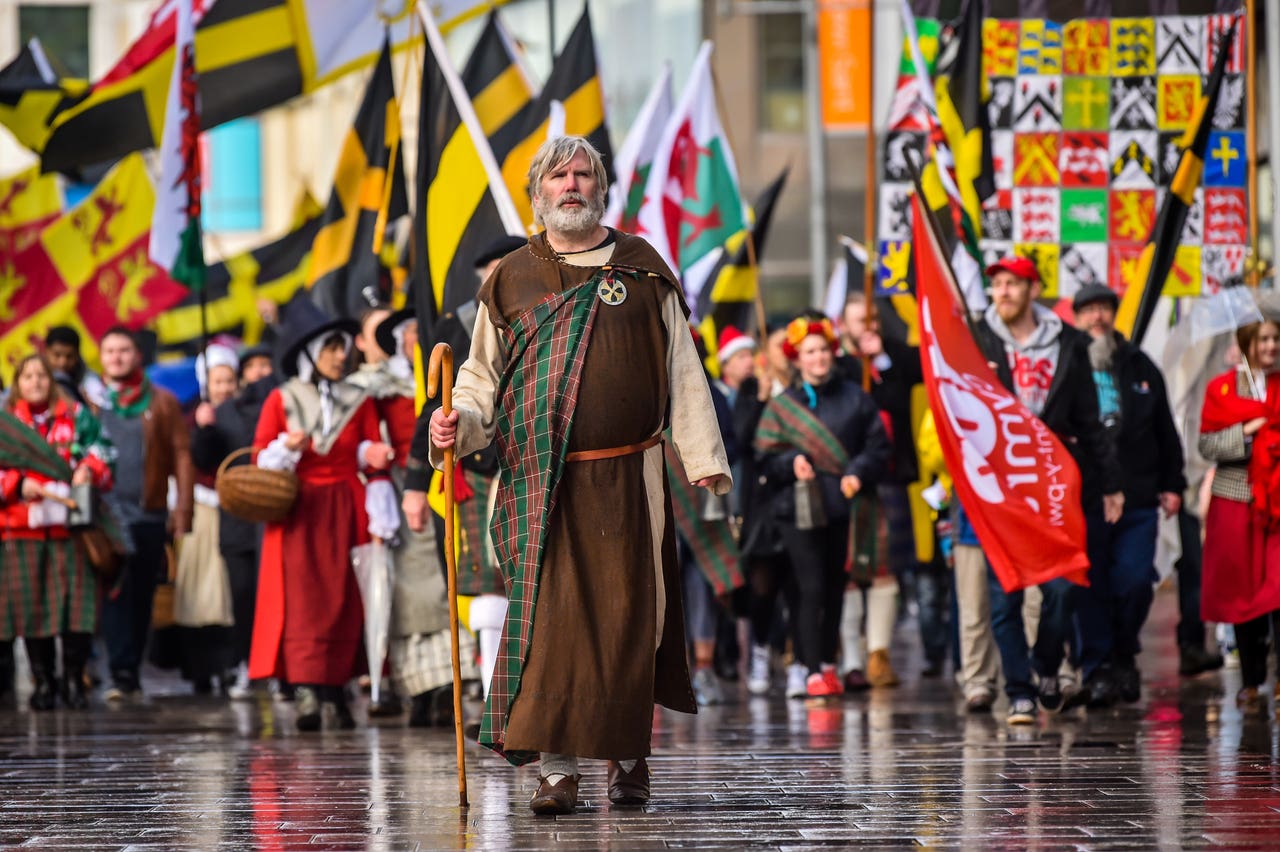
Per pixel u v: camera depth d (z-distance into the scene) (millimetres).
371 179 23328
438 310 18953
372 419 17047
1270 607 16484
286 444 16516
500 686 10773
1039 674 16609
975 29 21484
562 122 22984
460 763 11133
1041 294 21938
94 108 23359
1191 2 21781
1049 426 16781
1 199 27547
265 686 23703
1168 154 21875
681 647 11156
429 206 19188
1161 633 28562
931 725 16094
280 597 16609
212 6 24188
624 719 10648
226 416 22078
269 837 10164
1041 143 21922
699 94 24250
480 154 19094
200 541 22672
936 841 9656
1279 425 16859
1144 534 17594
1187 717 16219
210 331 31531
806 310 20375
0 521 19578
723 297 24422
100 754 14758
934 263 16938
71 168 24438
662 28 61094
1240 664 17328
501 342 11266
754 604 20750
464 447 11031
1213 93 20547
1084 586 16422
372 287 22859
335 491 16797
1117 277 21922
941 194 20594
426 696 16766
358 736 16047
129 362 22000
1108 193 21906
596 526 10828
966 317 16984
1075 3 21906
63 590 19688
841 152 61094
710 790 11750
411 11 22281
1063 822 10250
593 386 10891
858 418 19766
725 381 22922
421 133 18812
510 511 11000
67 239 27469
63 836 10312
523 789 12086
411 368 17766
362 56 24594
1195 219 20891
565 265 11156
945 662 24516
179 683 24609
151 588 22203
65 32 67938
